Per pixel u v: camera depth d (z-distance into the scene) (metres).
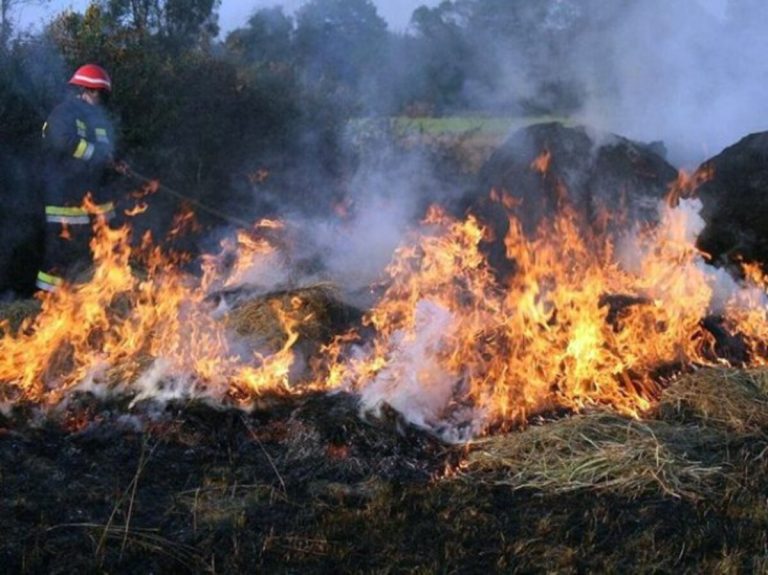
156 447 5.11
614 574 3.98
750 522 4.42
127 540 4.12
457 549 4.15
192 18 13.55
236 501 4.55
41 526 4.19
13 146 9.42
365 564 4.05
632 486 4.73
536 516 4.48
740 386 5.72
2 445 5.02
